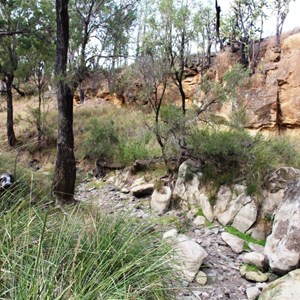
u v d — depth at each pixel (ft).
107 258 7.27
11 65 38.55
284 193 14.96
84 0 24.91
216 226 17.12
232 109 25.20
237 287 11.85
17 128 43.34
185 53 23.26
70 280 5.49
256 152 18.83
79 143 35.22
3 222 7.23
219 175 19.12
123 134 33.09
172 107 21.54
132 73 30.12
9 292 5.35
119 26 25.75
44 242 7.00
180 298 9.03
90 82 50.39
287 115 27.78
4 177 13.28
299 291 10.20
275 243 13.16
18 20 31.99
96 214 9.78
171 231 13.64
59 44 19.51
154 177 24.20
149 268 6.91
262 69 30.30
